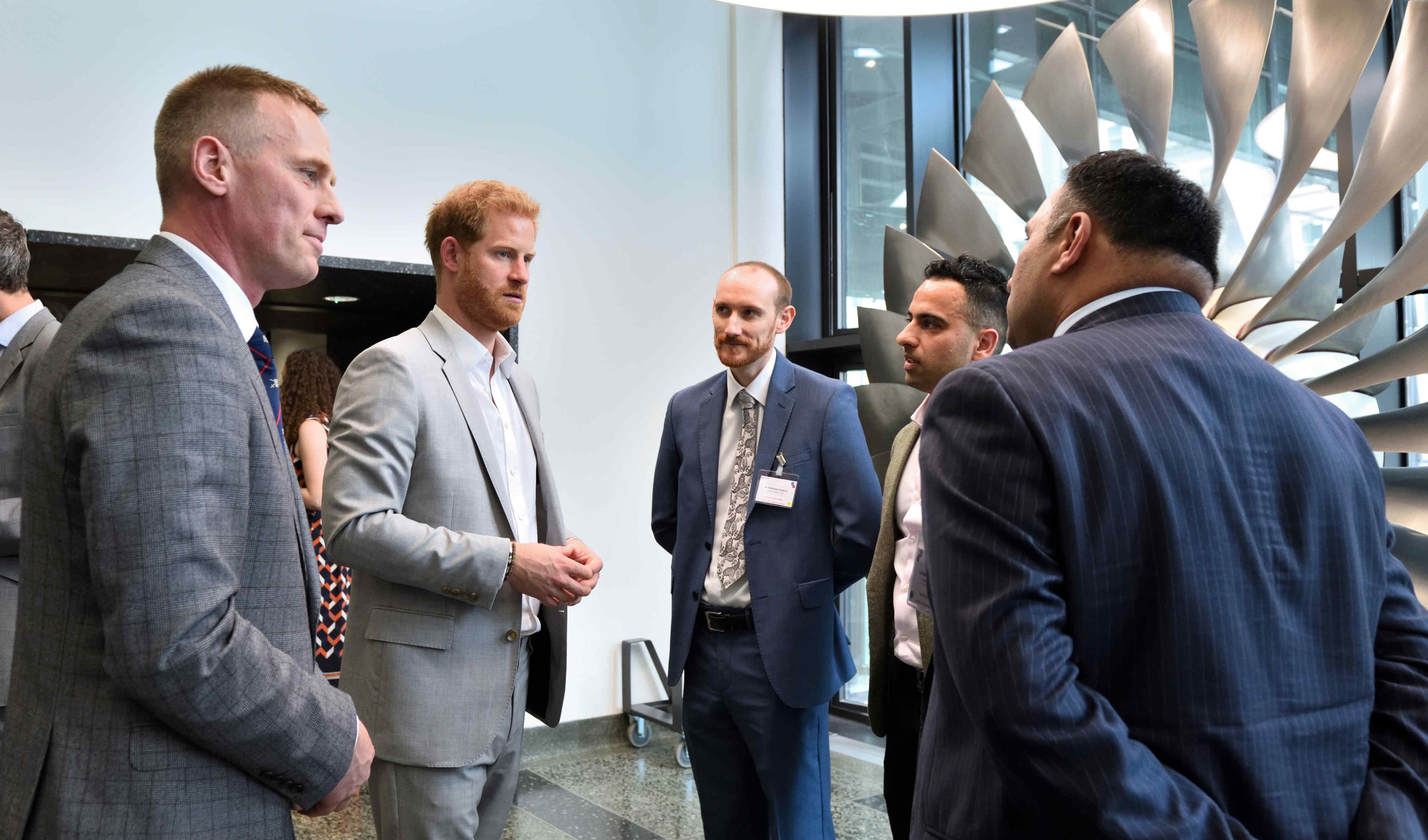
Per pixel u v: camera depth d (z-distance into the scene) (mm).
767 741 2338
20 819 1024
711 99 4688
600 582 4340
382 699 1808
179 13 3533
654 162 4523
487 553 1791
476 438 1926
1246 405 1035
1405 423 1896
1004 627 927
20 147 3293
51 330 2141
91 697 1023
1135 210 1108
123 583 968
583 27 4355
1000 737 924
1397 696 1044
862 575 2393
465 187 2010
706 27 4684
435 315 2018
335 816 3428
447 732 1806
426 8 3988
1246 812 929
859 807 3521
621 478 4406
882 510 2316
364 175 3842
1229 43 2129
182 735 1040
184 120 1184
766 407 2465
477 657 1854
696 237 4625
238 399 1074
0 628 1971
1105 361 1021
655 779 3842
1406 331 2678
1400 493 1930
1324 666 1002
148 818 1012
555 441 4242
